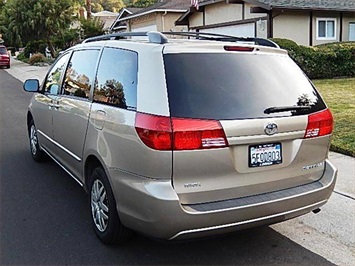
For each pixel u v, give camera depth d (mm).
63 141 4504
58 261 3301
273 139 3090
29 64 29219
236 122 2945
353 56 16312
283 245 3559
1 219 4062
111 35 3891
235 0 17906
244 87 3127
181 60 3055
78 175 4156
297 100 3295
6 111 10969
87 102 3809
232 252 3443
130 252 3436
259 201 3047
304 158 3303
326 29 18844
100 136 3418
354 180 5012
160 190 2826
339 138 6625
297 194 3217
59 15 32062
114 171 3193
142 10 27281
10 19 32688
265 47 3451
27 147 6965
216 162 2904
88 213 4195
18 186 5008
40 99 5434
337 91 11969
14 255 3389
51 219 4059
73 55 4559
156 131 2818
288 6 16828
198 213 2848
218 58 3174
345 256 3387
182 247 3520
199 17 21172
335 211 4203
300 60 15188
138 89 3076
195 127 2844
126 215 3121
